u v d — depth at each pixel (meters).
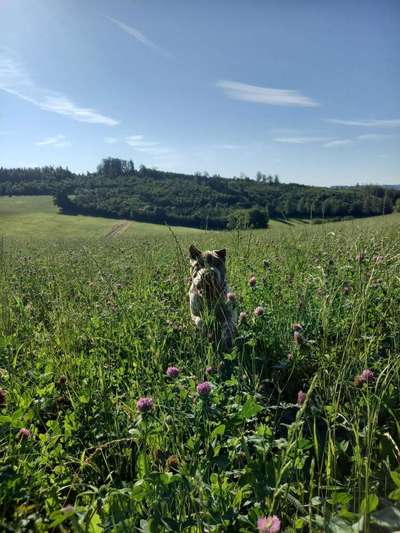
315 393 1.04
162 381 1.01
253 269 2.02
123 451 0.88
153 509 0.65
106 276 2.12
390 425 0.88
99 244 6.47
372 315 1.30
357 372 1.03
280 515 0.70
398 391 0.95
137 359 1.22
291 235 3.08
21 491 0.70
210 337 1.25
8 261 3.04
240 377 1.06
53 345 1.41
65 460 0.85
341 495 0.64
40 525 0.62
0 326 1.56
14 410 0.97
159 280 2.14
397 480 0.66
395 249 1.89
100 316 1.60
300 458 0.74
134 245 4.93
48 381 1.15
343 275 1.54
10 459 0.78
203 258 1.41
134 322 1.56
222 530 0.64
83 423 0.96
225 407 0.87
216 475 0.70
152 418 0.78
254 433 0.81
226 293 1.41
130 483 0.73
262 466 0.72
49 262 3.11
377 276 1.45
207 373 1.00
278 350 1.28
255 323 1.34
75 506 0.64
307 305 1.44
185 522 0.62
